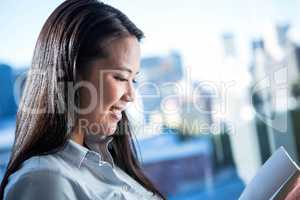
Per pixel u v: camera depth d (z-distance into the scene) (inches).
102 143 36.4
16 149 30.4
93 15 30.9
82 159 31.4
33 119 29.4
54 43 29.6
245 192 35.3
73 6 30.9
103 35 30.6
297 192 30.9
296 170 31.2
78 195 28.9
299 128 85.0
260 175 34.8
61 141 29.8
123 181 33.3
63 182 28.1
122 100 32.4
